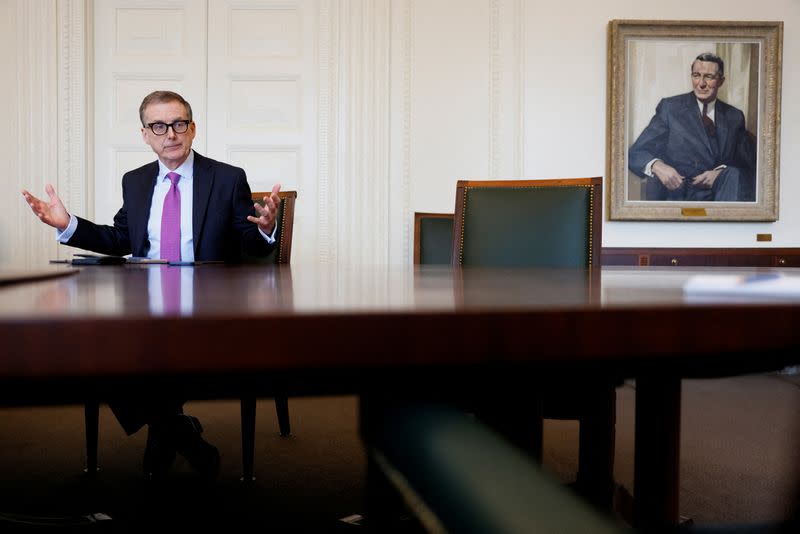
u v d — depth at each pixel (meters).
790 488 2.14
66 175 4.29
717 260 4.49
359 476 2.38
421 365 0.43
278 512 2.03
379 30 4.41
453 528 0.34
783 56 4.55
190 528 1.90
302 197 4.45
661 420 1.12
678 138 4.47
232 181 2.83
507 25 4.49
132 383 0.42
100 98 4.37
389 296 0.59
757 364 0.52
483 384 0.51
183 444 2.27
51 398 0.41
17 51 4.25
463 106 4.49
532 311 0.44
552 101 4.52
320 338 0.42
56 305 0.49
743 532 0.70
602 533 0.32
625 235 4.56
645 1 4.51
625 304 0.48
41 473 2.40
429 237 3.68
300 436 2.93
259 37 4.42
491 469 0.38
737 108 4.48
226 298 0.56
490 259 2.27
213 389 0.43
